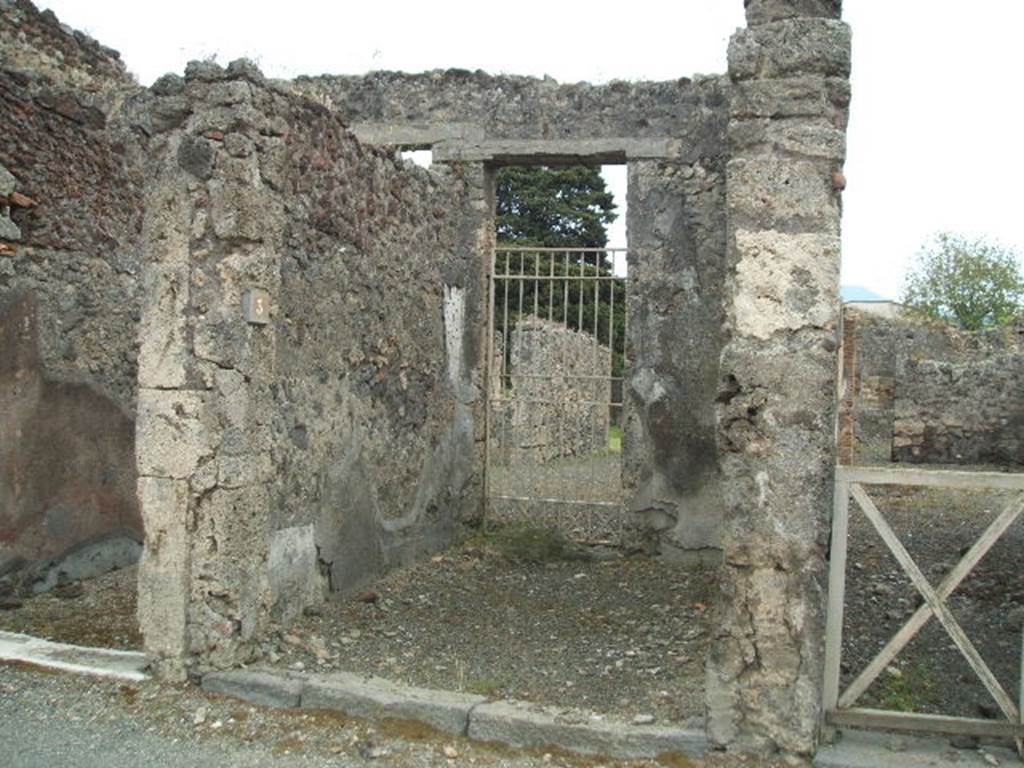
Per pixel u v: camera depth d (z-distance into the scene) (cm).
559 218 2306
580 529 844
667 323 798
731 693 382
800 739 374
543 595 667
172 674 459
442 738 404
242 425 476
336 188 602
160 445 467
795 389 376
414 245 737
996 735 378
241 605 472
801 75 380
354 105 866
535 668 495
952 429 1480
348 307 624
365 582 656
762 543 378
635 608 634
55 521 659
